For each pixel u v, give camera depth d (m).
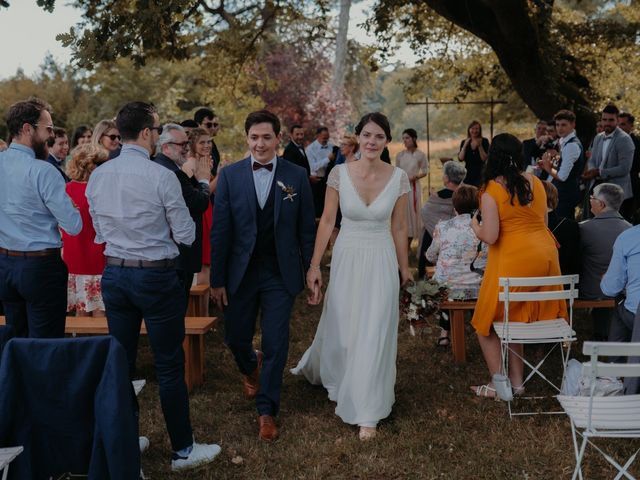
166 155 4.20
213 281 4.10
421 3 12.49
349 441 3.96
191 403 4.57
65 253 5.26
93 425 2.86
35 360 2.77
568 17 15.15
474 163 9.36
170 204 3.41
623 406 3.22
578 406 3.23
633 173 8.23
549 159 7.82
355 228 4.20
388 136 4.15
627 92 13.79
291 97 26.56
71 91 29.78
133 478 2.78
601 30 12.69
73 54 6.79
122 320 3.54
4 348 2.75
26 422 2.79
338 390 4.36
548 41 11.28
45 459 2.85
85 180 5.20
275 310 4.04
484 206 4.37
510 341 4.23
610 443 3.88
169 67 27.22
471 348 5.73
